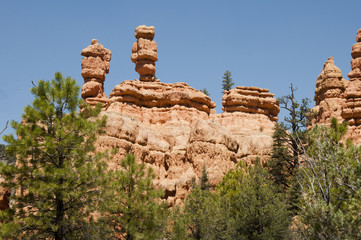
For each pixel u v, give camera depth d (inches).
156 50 3043.8
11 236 960.9
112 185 1128.2
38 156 1060.5
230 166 2320.4
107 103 2728.8
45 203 1018.1
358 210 702.5
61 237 1019.9
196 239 1572.3
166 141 2497.5
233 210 1663.4
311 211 735.1
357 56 2888.8
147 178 1227.2
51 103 1096.2
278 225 1386.6
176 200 2148.1
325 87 2817.4
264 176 1640.0
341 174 770.2
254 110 2906.0
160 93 2758.4
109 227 1138.0
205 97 2790.4
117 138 2215.8
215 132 2365.9
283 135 2153.1
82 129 1080.2
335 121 896.9
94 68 3046.3
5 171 1024.2
